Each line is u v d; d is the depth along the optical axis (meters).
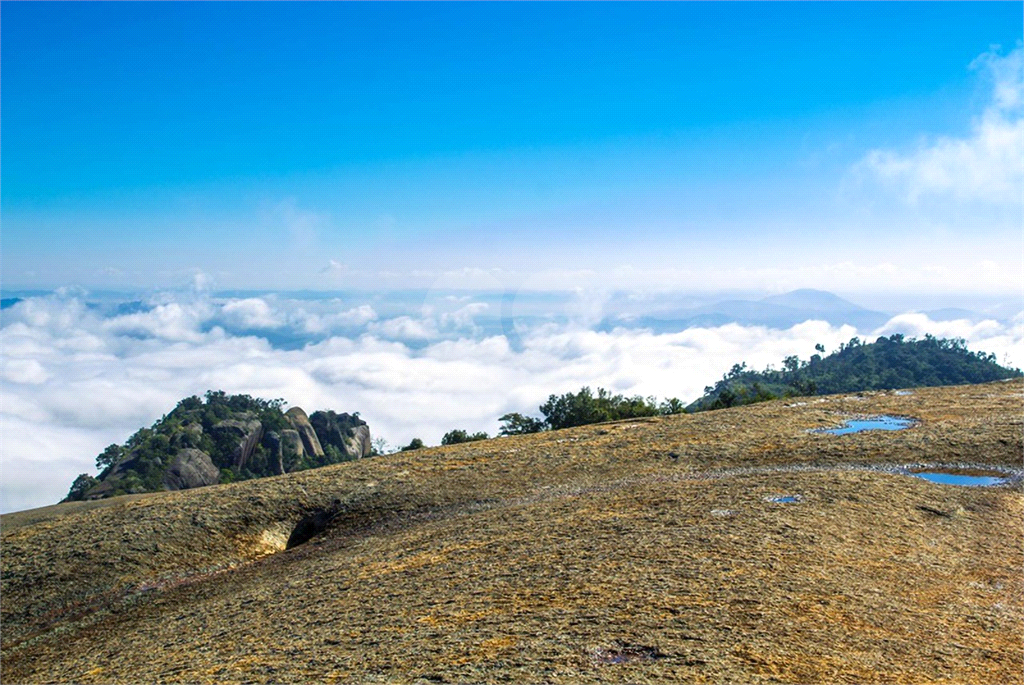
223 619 15.63
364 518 25.27
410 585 15.25
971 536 17.27
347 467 32.78
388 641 11.48
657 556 14.90
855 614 11.52
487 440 38.25
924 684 9.17
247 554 23.89
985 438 27.19
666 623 10.97
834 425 32.97
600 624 11.06
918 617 11.67
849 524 17.31
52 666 15.40
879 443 27.98
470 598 13.42
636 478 26.34
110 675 12.97
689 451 29.41
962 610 12.21
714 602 11.88
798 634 10.55
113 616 19.22
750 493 20.59
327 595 15.77
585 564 14.81
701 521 17.70
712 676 9.05
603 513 19.97
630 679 8.98
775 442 29.73
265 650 12.19
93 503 33.06
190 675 11.52
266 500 27.44
